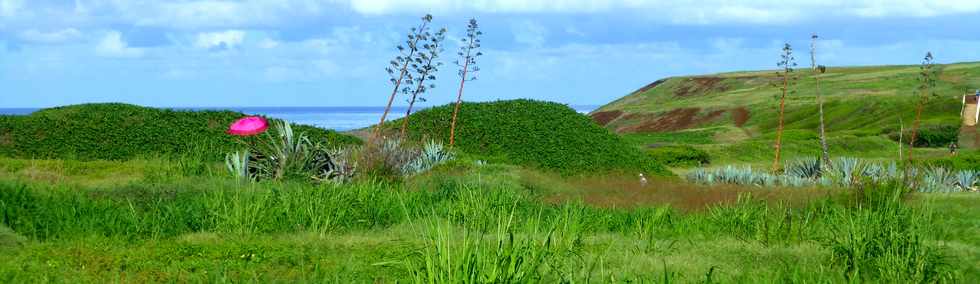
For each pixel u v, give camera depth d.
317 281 8.35
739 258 10.84
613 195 21.38
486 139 33.94
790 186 26.30
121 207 12.85
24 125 27.16
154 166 21.02
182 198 14.34
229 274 8.79
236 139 28.42
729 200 19.48
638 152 34.94
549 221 13.24
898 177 19.06
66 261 9.05
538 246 9.12
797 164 31.95
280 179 18.31
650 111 122.88
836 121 87.38
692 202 19.62
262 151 19.83
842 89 124.19
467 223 13.17
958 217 15.98
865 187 16.97
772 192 21.94
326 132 31.66
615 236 12.79
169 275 8.59
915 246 9.64
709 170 35.59
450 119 35.91
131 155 26.44
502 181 21.83
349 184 16.83
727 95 132.75
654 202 19.45
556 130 34.78
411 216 13.81
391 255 9.90
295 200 12.80
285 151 19.48
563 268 8.80
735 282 8.95
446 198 16.34
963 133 62.19
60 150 26.08
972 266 10.38
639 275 8.91
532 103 38.00
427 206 14.78
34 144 26.20
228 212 12.28
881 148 57.28
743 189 23.09
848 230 10.61
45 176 18.12
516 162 31.42
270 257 9.74
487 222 13.30
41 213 11.62
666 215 14.95
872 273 9.49
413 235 11.74
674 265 9.95
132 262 9.23
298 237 11.29
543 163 31.41
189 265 9.17
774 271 9.59
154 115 29.56
